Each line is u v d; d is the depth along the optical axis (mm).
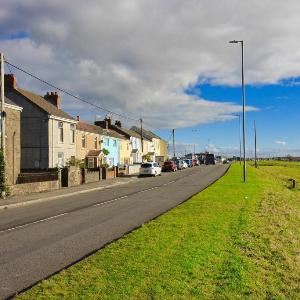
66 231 14508
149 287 7797
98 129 63156
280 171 77438
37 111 44406
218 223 15023
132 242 11742
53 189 34344
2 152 27406
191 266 9188
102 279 8281
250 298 7488
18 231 14680
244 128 40031
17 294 7527
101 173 48375
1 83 27094
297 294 8039
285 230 15055
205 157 134875
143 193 30422
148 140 98250
